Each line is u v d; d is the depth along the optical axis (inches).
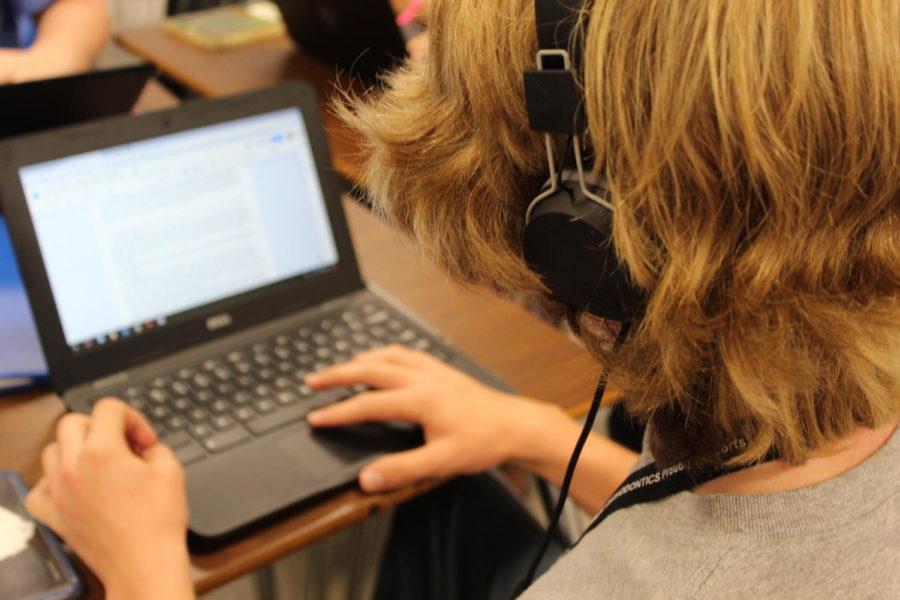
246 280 40.0
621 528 19.2
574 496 34.8
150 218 37.8
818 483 17.9
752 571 17.2
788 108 14.5
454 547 40.3
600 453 34.8
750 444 17.7
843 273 16.1
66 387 36.0
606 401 38.3
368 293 42.8
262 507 31.1
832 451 17.8
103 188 36.8
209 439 34.0
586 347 19.9
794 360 16.2
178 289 38.4
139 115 37.7
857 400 17.3
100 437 28.7
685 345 16.8
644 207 16.1
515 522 40.6
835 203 15.2
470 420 34.0
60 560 28.9
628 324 18.5
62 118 46.5
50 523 29.5
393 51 65.3
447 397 34.6
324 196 41.9
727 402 17.3
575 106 16.3
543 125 16.8
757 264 15.6
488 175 18.4
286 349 39.0
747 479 18.4
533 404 35.9
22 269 35.0
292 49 80.4
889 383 17.0
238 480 32.2
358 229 51.0
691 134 15.1
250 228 40.0
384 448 34.0
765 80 14.4
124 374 37.0
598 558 19.0
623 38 15.3
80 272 36.2
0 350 38.6
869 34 14.2
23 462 34.2
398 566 41.5
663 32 14.9
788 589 16.9
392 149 19.4
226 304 39.4
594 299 18.1
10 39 67.3
